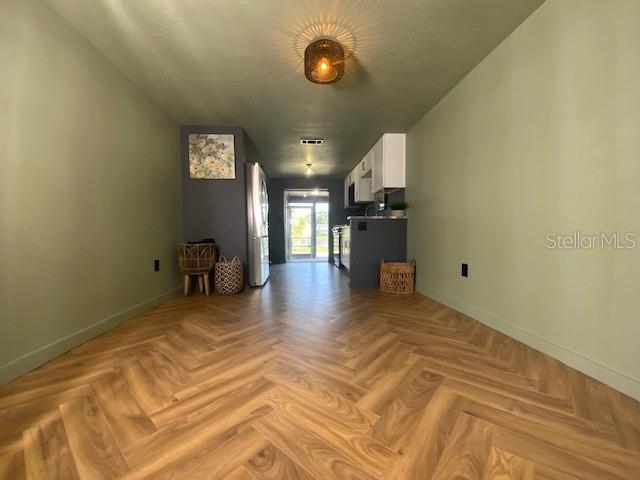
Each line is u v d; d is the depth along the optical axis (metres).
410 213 3.22
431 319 2.09
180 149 3.07
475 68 2.01
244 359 1.43
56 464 0.78
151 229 2.47
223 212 3.17
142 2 1.41
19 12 1.30
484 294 1.97
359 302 2.61
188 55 1.85
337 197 6.34
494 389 1.15
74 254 1.62
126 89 2.11
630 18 1.08
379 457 0.80
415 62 1.95
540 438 0.88
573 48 1.30
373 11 1.48
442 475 0.74
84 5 1.44
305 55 1.70
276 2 1.42
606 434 0.89
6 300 1.24
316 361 1.41
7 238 1.25
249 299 2.74
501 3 1.44
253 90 2.32
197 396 1.11
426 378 1.24
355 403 1.06
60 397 1.11
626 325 1.11
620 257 1.13
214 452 0.82
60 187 1.53
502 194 1.78
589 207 1.25
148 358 1.45
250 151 3.79
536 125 1.51
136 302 2.23
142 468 0.77
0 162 1.23
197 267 2.82
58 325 1.50
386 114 2.80
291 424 0.94
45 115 1.44
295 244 6.75
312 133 3.35
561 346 1.39
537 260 1.53
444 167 2.46
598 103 1.20
